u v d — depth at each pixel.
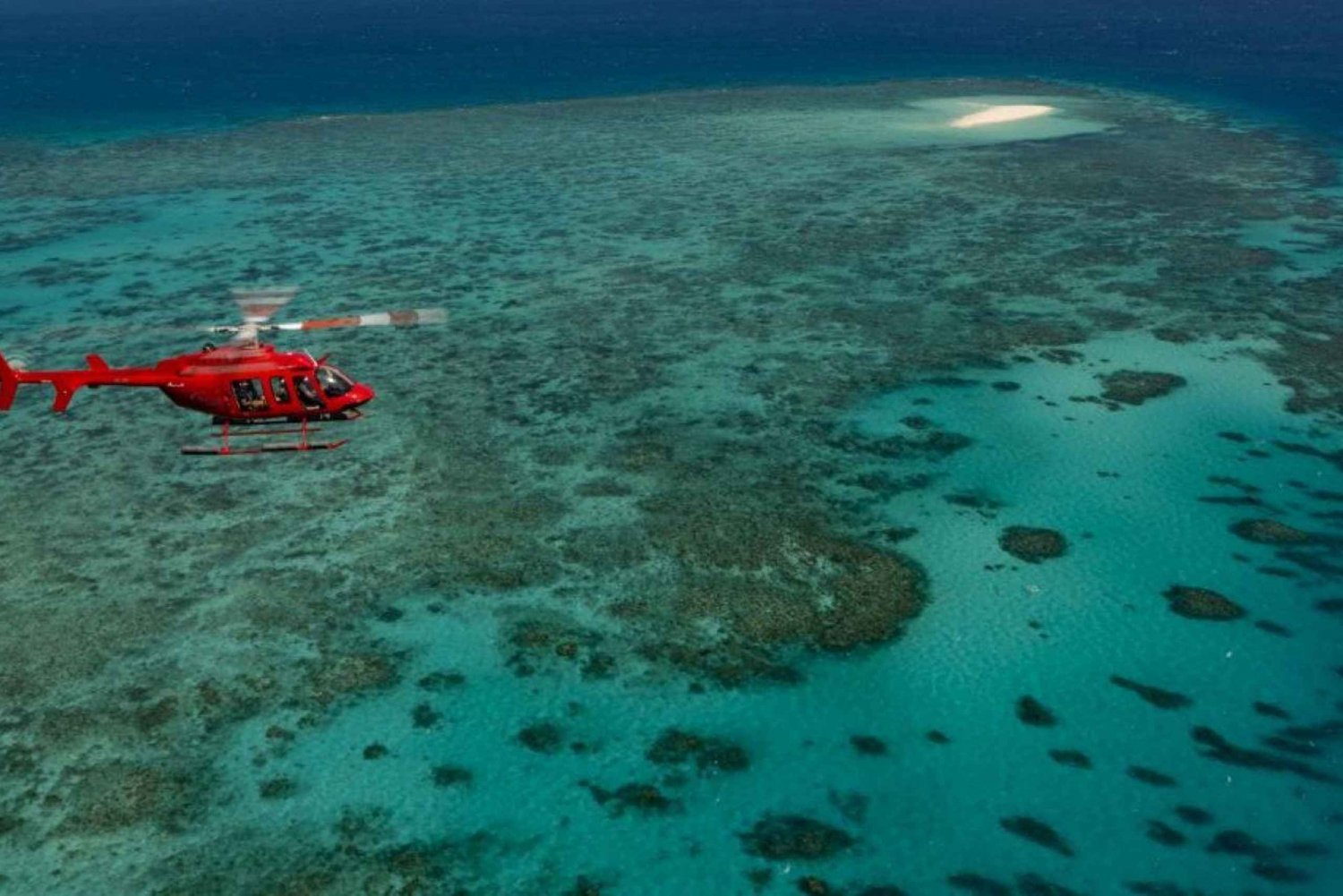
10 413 34.41
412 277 47.53
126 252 52.16
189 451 25.44
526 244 52.53
